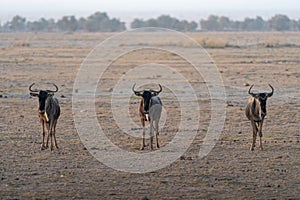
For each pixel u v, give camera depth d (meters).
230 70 145.75
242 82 119.50
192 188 44.56
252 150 58.00
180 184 45.72
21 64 164.38
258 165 51.97
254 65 160.50
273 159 54.22
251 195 42.75
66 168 50.62
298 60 178.25
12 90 106.81
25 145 59.91
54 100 58.12
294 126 72.00
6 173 48.69
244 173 49.16
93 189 44.09
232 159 54.34
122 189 44.22
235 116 79.00
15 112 81.88
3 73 137.75
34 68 152.50
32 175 48.12
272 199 41.78
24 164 51.88
